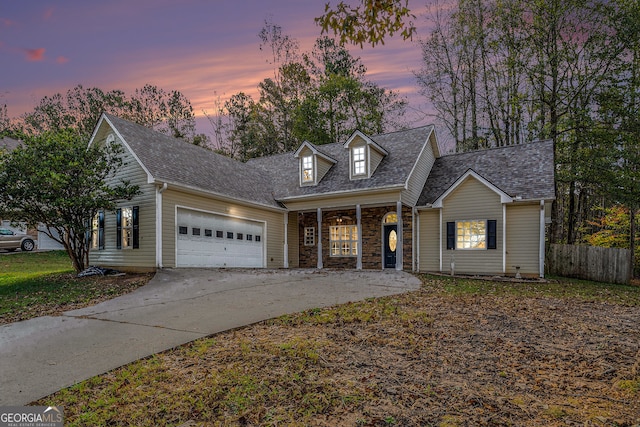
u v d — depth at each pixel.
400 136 18.59
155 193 12.50
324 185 17.48
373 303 8.04
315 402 3.45
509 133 24.81
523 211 14.50
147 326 6.20
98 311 7.42
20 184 11.53
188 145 17.16
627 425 3.02
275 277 12.15
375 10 4.33
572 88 19.53
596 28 18.66
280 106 35.06
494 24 21.92
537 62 20.69
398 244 15.25
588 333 5.84
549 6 19.31
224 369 4.27
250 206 16.42
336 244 18.64
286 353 4.74
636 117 17.77
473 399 3.50
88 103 34.12
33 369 4.41
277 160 21.98
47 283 11.38
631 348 5.06
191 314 7.03
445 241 15.63
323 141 31.41
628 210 20.56
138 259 12.82
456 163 18.22
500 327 6.14
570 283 13.57
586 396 3.57
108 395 3.72
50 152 11.79
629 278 14.73
